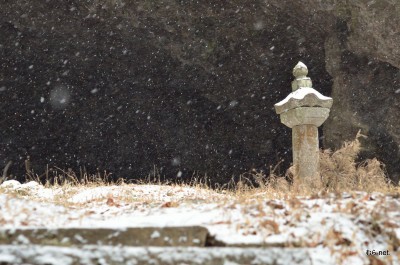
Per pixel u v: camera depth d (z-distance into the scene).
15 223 6.93
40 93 38.09
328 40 27.88
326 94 32.97
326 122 28.73
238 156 37.28
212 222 6.82
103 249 5.02
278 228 6.53
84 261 4.87
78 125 39.09
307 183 12.91
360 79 27.03
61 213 7.86
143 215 8.02
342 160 13.96
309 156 13.91
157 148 38.81
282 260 5.10
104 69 36.66
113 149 39.28
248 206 7.66
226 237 6.13
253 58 32.47
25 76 37.03
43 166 39.31
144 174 38.97
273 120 35.50
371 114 26.92
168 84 36.66
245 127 36.44
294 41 30.61
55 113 38.84
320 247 6.19
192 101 37.22
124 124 38.84
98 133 39.12
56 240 5.96
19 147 39.09
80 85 37.88
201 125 37.66
